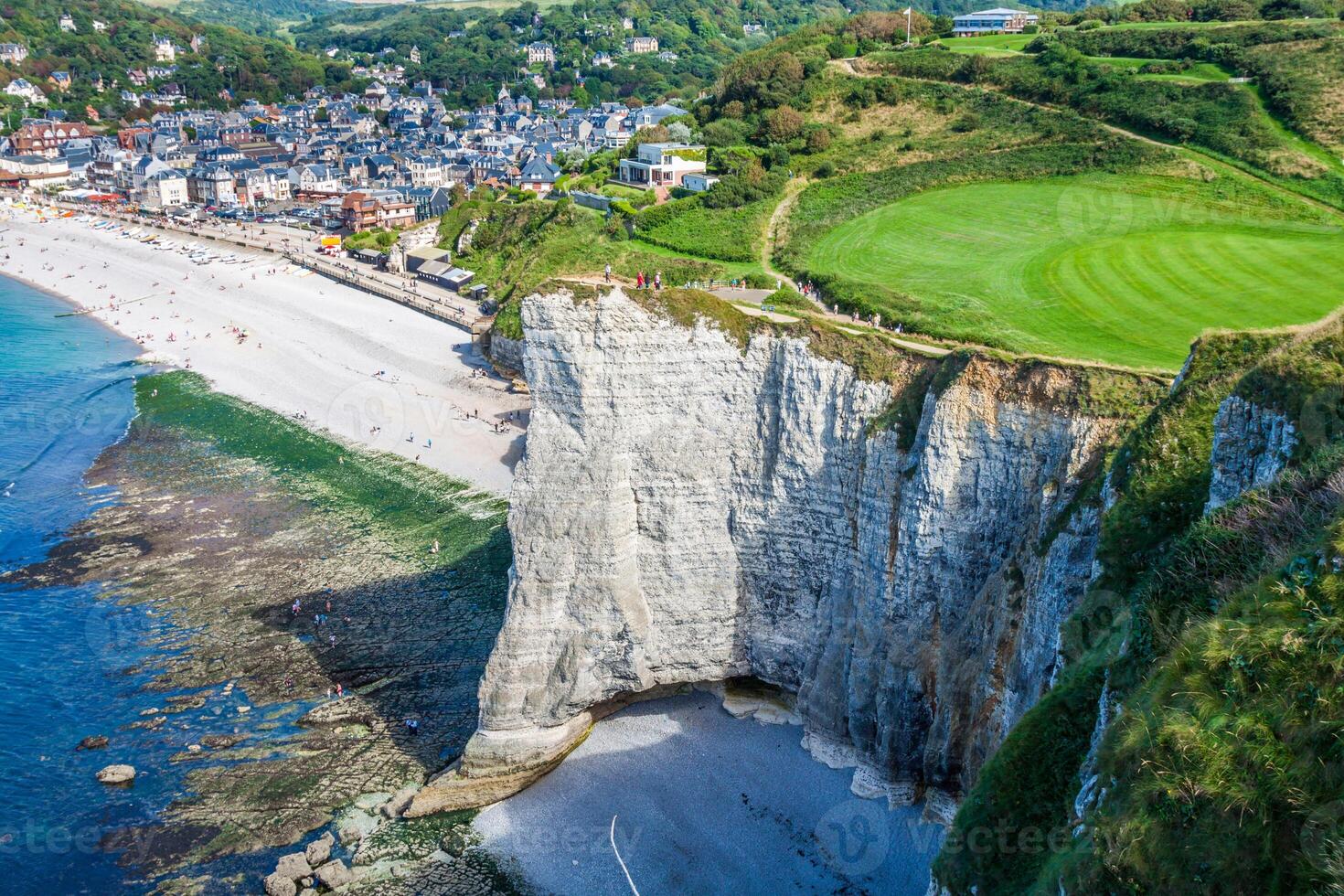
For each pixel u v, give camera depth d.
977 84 114.25
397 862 42.50
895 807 42.69
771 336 45.62
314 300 129.62
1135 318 58.75
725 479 47.00
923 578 41.88
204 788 47.41
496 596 62.72
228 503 76.69
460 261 135.38
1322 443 27.39
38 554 69.12
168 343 115.56
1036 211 82.88
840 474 45.12
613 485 45.88
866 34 146.12
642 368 45.12
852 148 108.31
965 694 40.75
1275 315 55.91
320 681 55.03
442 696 53.41
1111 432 37.75
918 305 64.69
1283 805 19.31
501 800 45.56
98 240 171.00
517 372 97.56
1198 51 102.00
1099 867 21.78
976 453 40.53
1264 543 25.41
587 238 105.88
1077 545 35.66
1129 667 27.06
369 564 67.00
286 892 40.97
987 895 28.28
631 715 49.19
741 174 104.62
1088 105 98.12
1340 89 84.50
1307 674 20.47
